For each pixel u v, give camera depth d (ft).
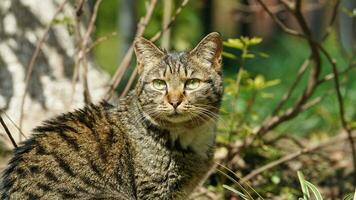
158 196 19.97
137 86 20.47
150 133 19.88
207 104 20.24
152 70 20.20
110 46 66.28
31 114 29.14
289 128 32.73
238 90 24.56
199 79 20.07
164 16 27.53
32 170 18.90
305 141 32.12
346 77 29.73
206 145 20.56
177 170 20.06
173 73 19.90
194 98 19.86
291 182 27.25
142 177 19.84
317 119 34.27
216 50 20.48
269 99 34.91
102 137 19.92
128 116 20.35
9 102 29.37
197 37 57.72
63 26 29.96
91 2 31.65
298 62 43.88
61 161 19.15
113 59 63.00
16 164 19.22
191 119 19.88
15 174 18.97
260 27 66.23
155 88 19.98
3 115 28.84
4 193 18.83
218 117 20.83
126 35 42.75
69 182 18.95
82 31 29.84
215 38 20.36
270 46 57.31
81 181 19.11
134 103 20.43
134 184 19.88
